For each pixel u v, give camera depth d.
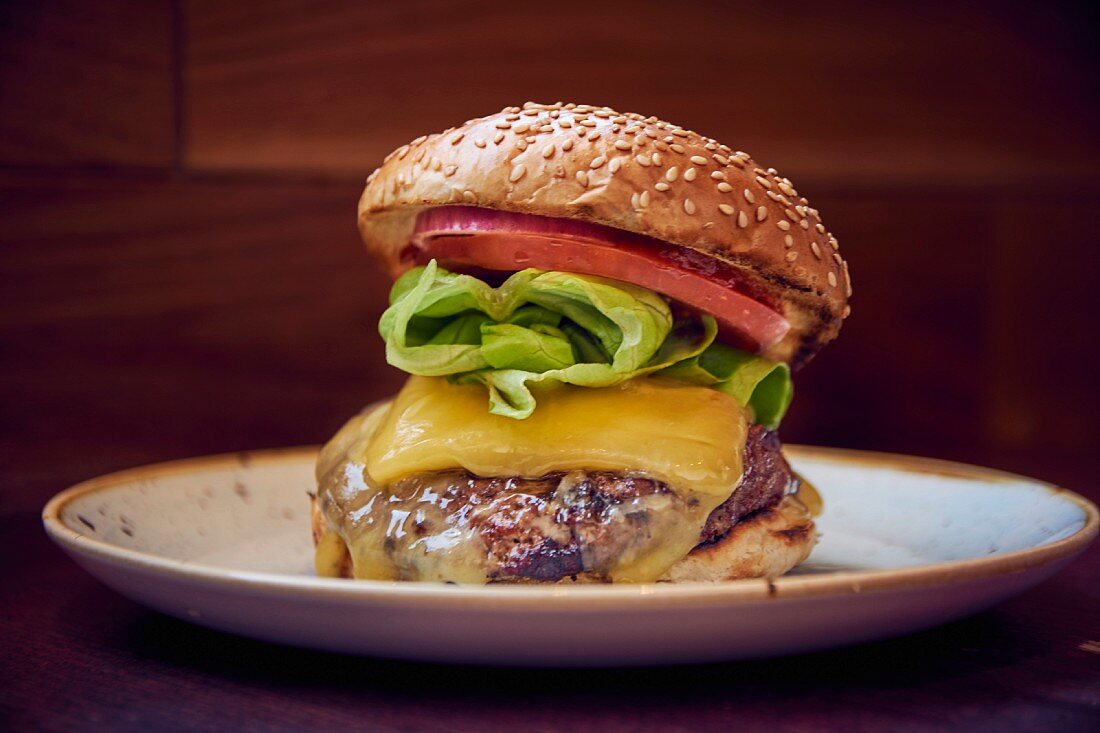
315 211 0.69
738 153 0.33
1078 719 0.26
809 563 0.37
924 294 0.76
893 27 0.75
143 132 0.64
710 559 0.31
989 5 0.75
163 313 0.65
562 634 0.25
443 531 0.30
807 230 0.33
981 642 0.30
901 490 0.42
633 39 0.72
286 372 0.69
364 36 0.68
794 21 0.73
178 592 0.28
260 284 0.68
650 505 0.30
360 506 0.32
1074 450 0.75
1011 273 0.77
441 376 0.33
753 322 0.33
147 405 0.65
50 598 0.35
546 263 0.32
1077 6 0.76
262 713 0.26
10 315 0.61
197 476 0.40
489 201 0.31
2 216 0.60
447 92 0.70
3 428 0.61
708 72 0.73
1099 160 0.77
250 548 0.38
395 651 0.26
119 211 0.64
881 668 0.28
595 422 0.31
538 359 0.31
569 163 0.31
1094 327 0.78
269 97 0.67
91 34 0.62
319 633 0.27
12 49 0.60
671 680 0.27
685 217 0.31
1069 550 0.30
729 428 0.31
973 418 0.77
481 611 0.25
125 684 0.28
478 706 0.26
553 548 0.30
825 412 0.76
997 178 0.76
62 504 0.34
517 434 0.31
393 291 0.34
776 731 0.25
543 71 0.71
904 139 0.75
